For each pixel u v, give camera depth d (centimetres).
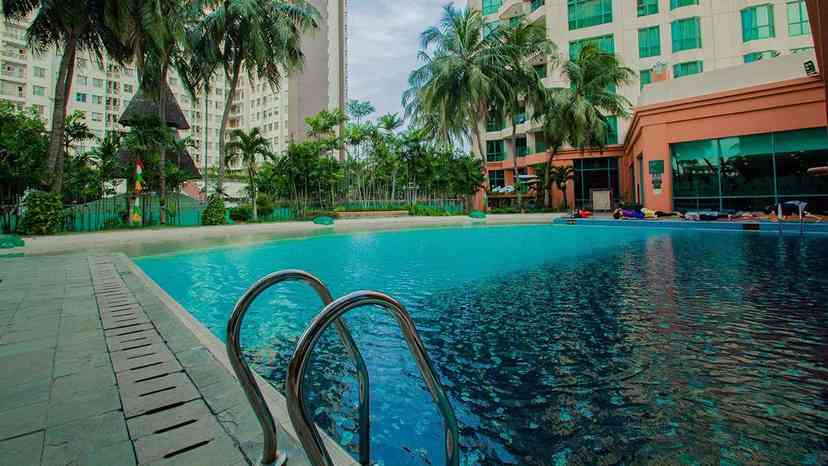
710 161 1525
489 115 2570
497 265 739
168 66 1806
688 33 2250
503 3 3156
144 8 1409
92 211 1941
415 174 2572
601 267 681
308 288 573
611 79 2180
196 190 3453
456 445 117
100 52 1602
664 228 1403
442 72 2208
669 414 214
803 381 245
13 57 4050
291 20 2078
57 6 1329
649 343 316
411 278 629
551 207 2570
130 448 158
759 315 378
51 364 245
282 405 195
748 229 1207
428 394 245
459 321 392
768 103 1385
